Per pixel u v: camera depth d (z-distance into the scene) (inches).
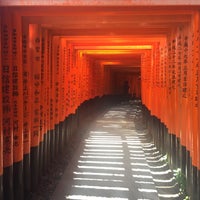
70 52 523.2
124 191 308.0
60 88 439.2
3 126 243.3
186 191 286.8
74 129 593.6
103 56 829.2
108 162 410.6
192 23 259.3
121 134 634.2
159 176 359.6
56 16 276.5
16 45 257.1
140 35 420.5
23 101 282.8
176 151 343.6
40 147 335.9
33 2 214.5
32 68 319.0
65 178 345.7
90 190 310.2
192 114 255.1
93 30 396.2
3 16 242.4
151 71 568.7
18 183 263.3
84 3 214.4
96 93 998.4
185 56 303.4
